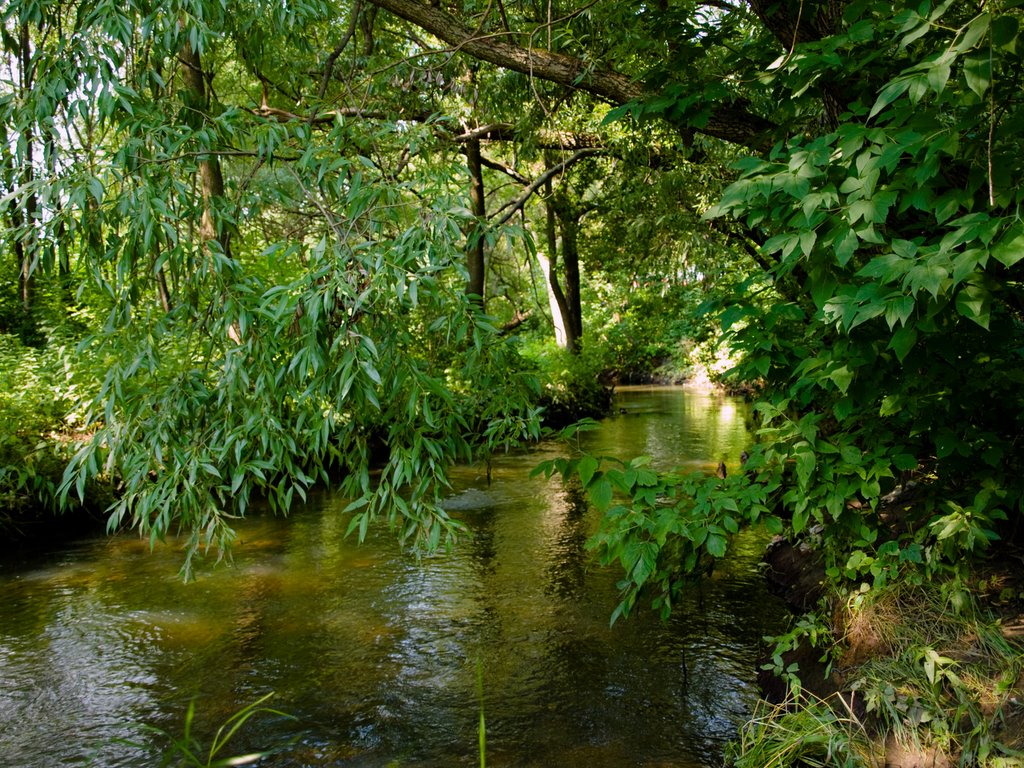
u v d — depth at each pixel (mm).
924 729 2758
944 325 2635
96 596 5094
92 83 2428
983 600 3273
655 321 18141
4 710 3568
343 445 2537
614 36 4277
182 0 2592
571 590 5145
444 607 4855
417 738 3307
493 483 8953
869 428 3277
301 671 3969
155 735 3344
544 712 3516
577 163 9336
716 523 3170
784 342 3135
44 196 2279
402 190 2475
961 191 2230
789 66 2797
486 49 3990
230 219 2590
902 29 2127
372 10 5242
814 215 2373
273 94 6578
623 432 13125
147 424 2455
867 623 3373
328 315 2182
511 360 2836
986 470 3150
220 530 2570
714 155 6984
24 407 6766
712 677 3816
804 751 2893
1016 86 2514
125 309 2457
